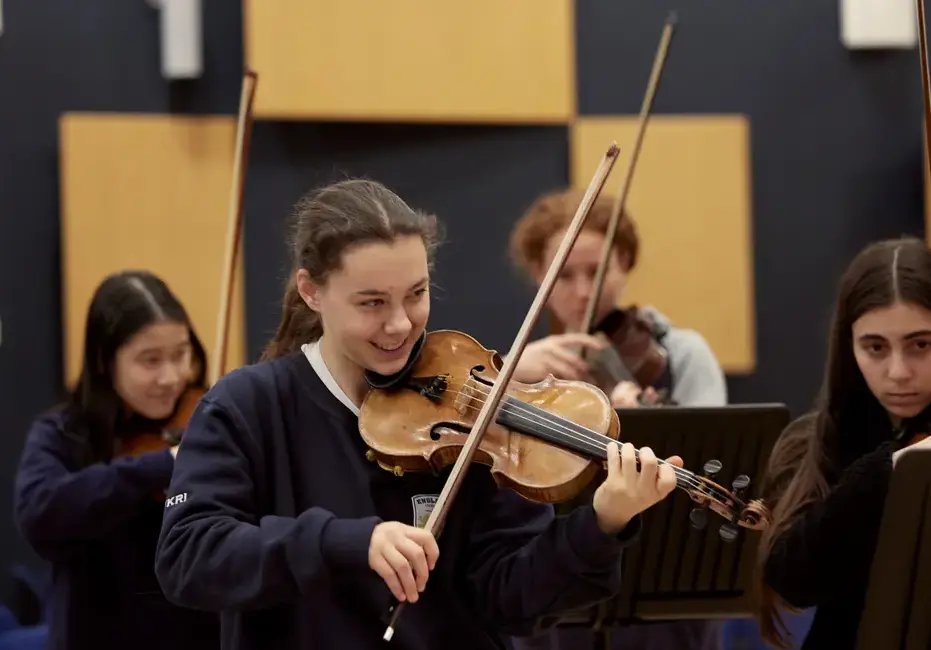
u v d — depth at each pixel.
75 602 4.27
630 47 7.70
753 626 6.86
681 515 3.87
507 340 7.57
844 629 3.38
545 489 3.03
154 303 4.50
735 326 7.76
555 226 5.07
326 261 3.05
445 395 3.29
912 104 7.84
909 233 7.83
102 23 7.37
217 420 3.11
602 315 5.08
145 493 4.19
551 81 7.59
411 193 7.58
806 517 3.41
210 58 7.41
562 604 3.02
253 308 7.48
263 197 7.46
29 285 7.32
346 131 7.53
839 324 3.67
